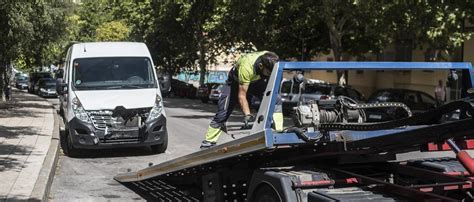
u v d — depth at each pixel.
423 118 4.59
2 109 22.58
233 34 29.05
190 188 7.39
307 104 5.29
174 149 13.24
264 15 26.66
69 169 10.61
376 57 32.03
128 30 50.09
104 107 11.85
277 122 5.18
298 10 26.69
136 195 8.26
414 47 22.83
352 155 5.41
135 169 10.38
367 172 5.61
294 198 4.72
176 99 43.97
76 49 13.12
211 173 6.27
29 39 18.45
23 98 31.73
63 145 13.63
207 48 37.28
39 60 27.25
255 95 6.52
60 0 22.78
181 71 49.78
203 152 6.10
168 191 7.88
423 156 5.95
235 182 6.03
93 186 8.97
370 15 20.77
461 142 4.88
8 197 6.98
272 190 4.95
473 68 5.67
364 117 5.52
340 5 21.67
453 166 5.40
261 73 6.22
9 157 10.10
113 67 12.84
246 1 24.80
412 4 19.09
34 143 12.07
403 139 4.56
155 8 38.62
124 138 11.89
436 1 18.78
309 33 29.03
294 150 5.33
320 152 5.23
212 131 7.09
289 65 5.18
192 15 36.12
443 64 5.59
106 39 51.59
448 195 4.95
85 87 12.38
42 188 7.56
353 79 34.41
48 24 21.81
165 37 41.41
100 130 11.79
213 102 36.06
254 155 5.43
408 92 17.86
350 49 29.20
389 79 30.84
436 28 18.84
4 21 16.09
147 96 12.30
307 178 4.87
